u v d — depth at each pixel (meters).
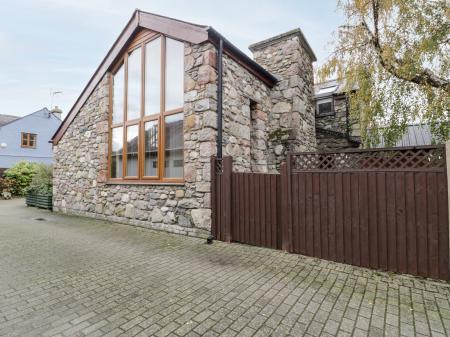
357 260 3.71
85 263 3.84
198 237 5.23
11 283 3.12
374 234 3.60
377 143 5.36
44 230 6.11
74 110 8.67
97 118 7.72
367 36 5.28
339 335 2.13
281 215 4.45
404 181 3.43
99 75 7.70
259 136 7.09
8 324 2.25
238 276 3.33
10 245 4.83
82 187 8.18
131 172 6.78
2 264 3.79
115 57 7.20
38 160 19.97
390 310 2.51
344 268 3.62
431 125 4.82
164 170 5.99
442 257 3.18
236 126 6.05
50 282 3.15
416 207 3.35
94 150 7.76
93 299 2.72
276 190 4.52
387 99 5.11
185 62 5.58
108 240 5.14
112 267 3.67
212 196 5.09
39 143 20.14
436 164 3.28
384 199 3.55
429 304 2.63
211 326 2.24
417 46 4.63
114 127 7.31
